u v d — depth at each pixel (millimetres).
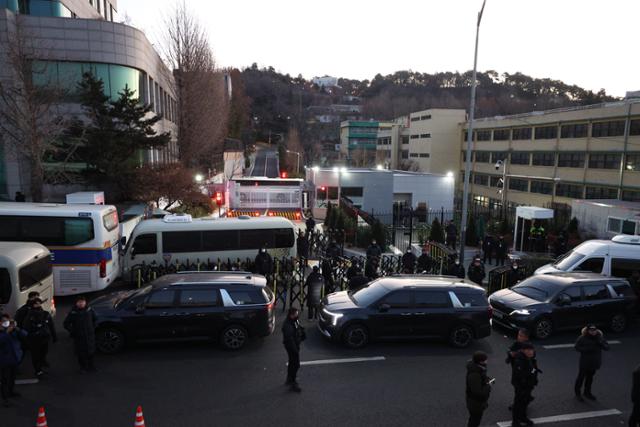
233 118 86188
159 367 10320
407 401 9031
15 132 24375
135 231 17109
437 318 11789
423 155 83438
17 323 9992
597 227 23406
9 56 23344
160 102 40750
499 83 192625
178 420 8156
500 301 13359
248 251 18281
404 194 43844
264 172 87625
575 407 9016
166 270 16406
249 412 8477
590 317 13070
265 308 11492
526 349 8117
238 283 11617
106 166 26234
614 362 11297
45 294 13016
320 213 36000
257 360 10805
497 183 65125
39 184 23531
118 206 27812
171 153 41219
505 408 8930
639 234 20750
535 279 13953
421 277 13312
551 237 23828
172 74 43125
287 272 16641
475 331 11906
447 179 44375
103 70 30312
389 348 11797
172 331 11086
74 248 15008
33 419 8125
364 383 9758
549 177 53656
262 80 193500
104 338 10922
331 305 12156
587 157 47906
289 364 9430
